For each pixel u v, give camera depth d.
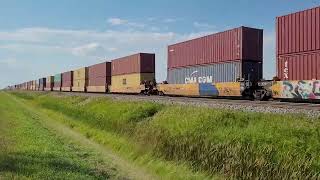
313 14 26.28
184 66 44.34
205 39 40.34
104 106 33.25
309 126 13.34
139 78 57.00
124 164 18.28
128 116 25.30
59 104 50.50
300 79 27.38
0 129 25.55
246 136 14.30
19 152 16.45
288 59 28.47
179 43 45.50
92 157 19.23
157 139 18.69
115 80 67.44
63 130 29.78
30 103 72.44
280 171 11.82
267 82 32.59
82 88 84.88
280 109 21.23
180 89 45.28
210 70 39.66
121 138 22.47
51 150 18.48
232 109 20.95
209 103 27.47
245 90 34.75
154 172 16.56
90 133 26.69
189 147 16.14
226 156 14.11
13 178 11.60
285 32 28.69
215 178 13.84
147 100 33.34
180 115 21.02
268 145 12.90
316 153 11.41
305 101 28.48
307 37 26.77
